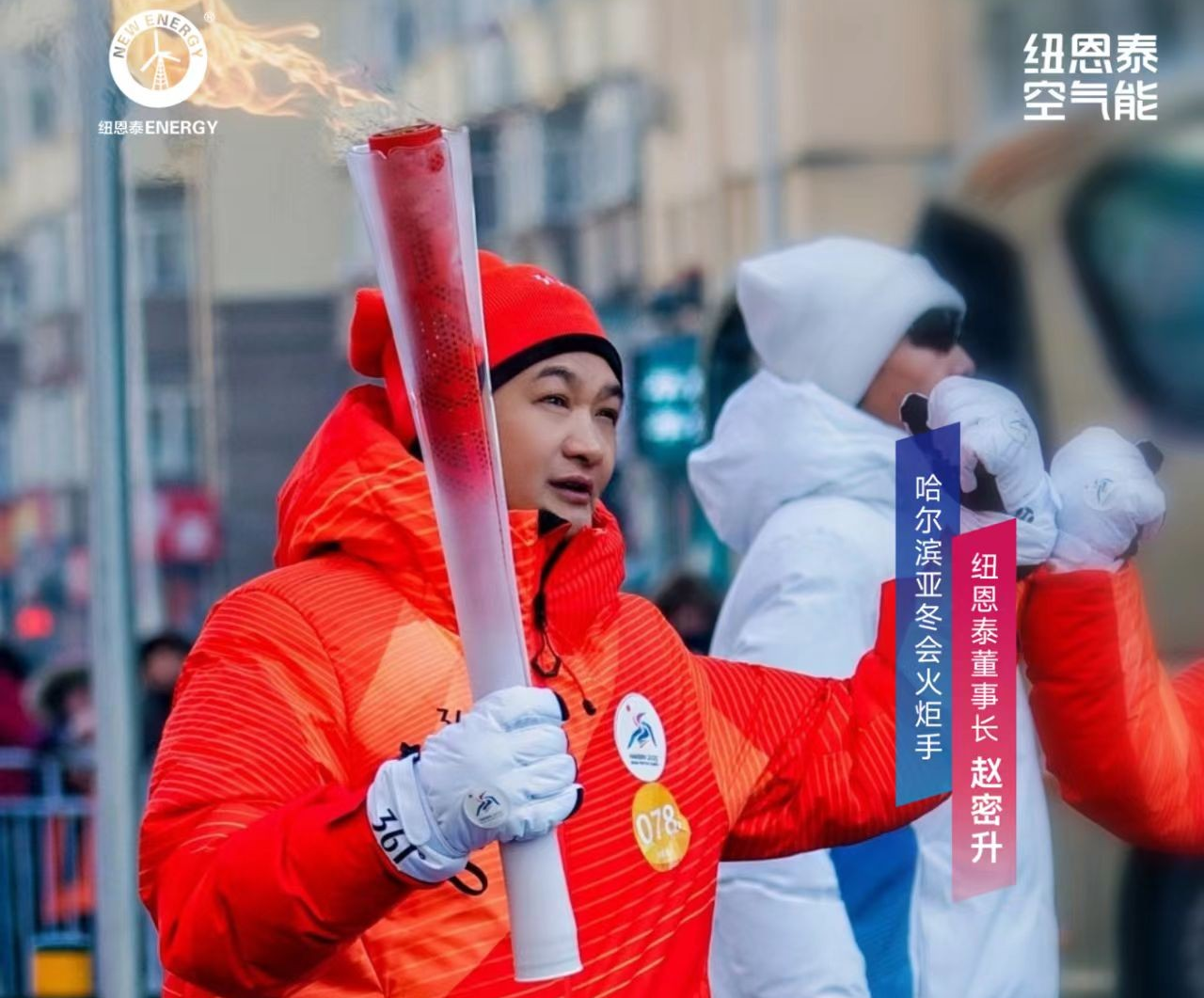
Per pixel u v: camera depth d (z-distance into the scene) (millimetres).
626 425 15844
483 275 4066
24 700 13453
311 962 3514
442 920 3791
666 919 3973
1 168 24078
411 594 3896
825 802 4289
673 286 16031
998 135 7988
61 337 26938
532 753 3402
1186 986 7086
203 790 3633
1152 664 4691
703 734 4199
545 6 14320
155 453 16797
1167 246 7535
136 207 7133
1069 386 7430
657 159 16016
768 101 15594
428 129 3441
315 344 13234
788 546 5434
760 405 5645
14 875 11242
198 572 19297
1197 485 7047
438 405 3488
